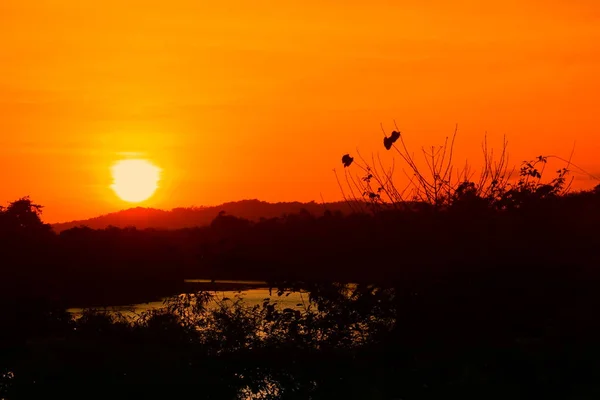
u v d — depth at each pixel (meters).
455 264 19.70
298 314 20.81
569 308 18.47
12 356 25.00
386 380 18.86
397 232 20.67
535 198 20.44
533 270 19.48
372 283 20.45
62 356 22.33
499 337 18.97
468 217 20.41
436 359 18.83
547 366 17.00
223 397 20.83
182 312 23.25
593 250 19.52
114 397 21.50
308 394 20.00
